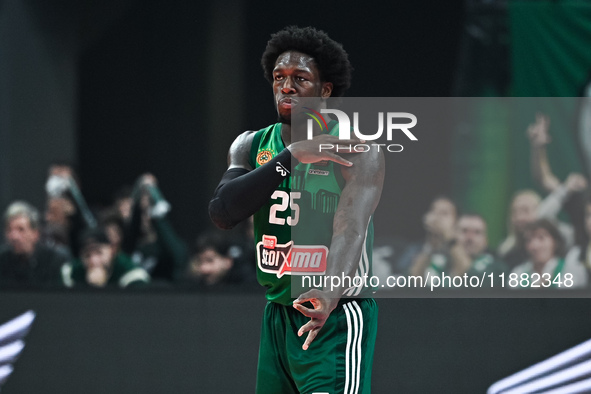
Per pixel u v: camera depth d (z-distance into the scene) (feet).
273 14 81.76
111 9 75.31
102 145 85.35
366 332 20.51
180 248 47.42
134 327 35.04
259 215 20.90
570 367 32.42
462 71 58.59
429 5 78.38
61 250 41.68
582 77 55.52
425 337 32.86
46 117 72.02
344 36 80.23
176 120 84.48
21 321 35.63
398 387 32.94
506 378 32.63
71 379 35.27
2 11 68.59
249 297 34.50
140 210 48.37
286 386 21.02
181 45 83.51
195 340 34.65
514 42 56.90
